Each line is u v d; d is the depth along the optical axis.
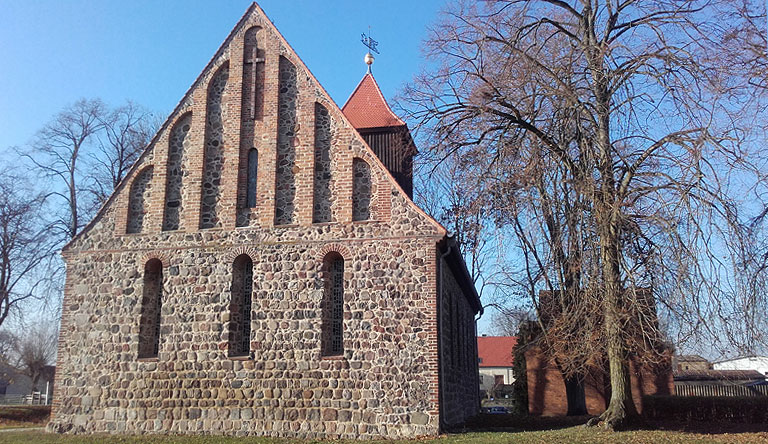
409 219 18.84
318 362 18.33
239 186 20.39
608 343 16.45
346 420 17.73
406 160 22.64
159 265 20.80
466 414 26.78
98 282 20.50
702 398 24.44
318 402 18.05
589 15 19.42
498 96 18.64
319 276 18.98
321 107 20.62
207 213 20.41
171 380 19.14
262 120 20.77
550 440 15.61
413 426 17.33
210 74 21.48
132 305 20.05
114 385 19.48
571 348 18.23
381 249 18.78
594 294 15.78
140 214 20.95
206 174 20.75
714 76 15.78
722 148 14.91
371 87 26.39
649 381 29.94
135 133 38.53
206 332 19.28
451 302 22.09
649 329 15.77
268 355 18.67
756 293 15.13
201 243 20.02
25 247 34.69
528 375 30.88
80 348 20.06
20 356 59.91
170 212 20.72
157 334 20.39
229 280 19.55
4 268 34.53
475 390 33.25
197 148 20.84
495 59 18.81
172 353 19.33
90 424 19.33
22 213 34.72
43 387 76.38
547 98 18.02
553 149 17.75
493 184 17.72
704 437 16.36
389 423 17.47
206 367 19.02
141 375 19.38
